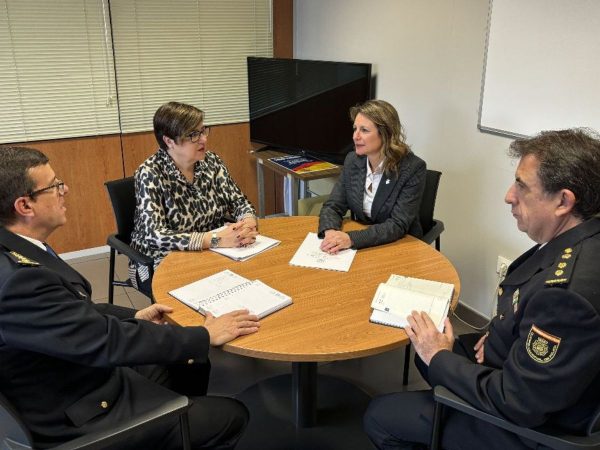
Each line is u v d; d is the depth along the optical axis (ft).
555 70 7.14
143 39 11.84
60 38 11.00
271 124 12.69
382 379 7.73
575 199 3.80
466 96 8.63
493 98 8.12
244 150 13.80
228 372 7.93
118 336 4.16
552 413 3.73
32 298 3.81
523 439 4.03
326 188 13.34
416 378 7.74
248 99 13.39
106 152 12.11
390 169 7.13
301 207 10.25
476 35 8.23
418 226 7.51
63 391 4.16
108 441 3.82
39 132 11.37
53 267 4.38
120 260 11.99
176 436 4.54
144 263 6.71
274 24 13.24
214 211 7.82
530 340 3.72
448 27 8.73
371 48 10.75
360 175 7.55
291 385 7.54
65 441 4.09
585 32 6.67
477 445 4.29
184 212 7.46
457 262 9.45
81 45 11.24
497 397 3.83
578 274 3.66
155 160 7.25
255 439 6.56
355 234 6.63
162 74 12.28
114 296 10.27
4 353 3.87
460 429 4.38
